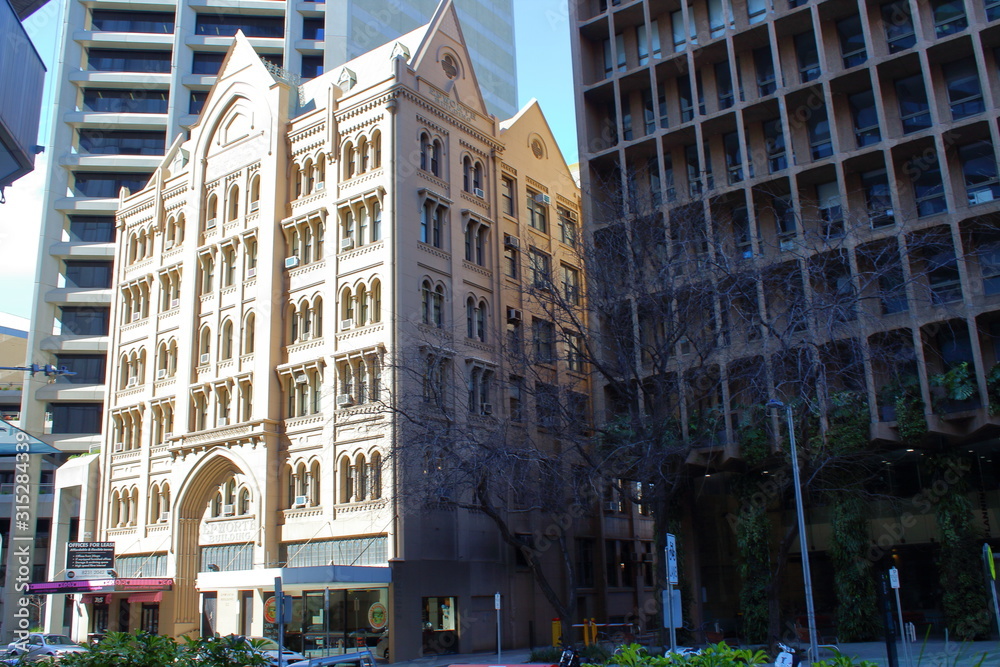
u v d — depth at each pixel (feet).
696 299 101.65
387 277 131.64
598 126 141.79
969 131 106.73
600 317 108.68
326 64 234.38
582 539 156.46
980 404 99.76
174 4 246.47
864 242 104.83
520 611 140.46
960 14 113.50
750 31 124.88
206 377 154.20
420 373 116.16
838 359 100.07
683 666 31.83
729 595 128.67
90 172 236.63
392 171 135.13
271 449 139.44
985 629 97.25
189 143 177.06
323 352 138.41
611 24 138.51
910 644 92.07
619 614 158.71
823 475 108.58
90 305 227.20
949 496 102.63
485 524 137.80
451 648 127.44
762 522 113.39
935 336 108.27
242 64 162.61
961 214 104.27
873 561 116.26
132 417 170.60
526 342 122.62
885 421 104.68
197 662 36.81
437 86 148.15
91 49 244.42
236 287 152.46
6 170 50.78
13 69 47.39
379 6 248.52
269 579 120.98
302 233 147.43
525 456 105.81
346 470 131.75
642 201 119.75
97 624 160.86
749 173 119.85
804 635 104.99
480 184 154.20
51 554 181.27
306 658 92.43
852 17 122.31
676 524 121.90
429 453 107.34
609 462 108.78
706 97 132.36
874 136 118.01
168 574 148.56
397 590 119.65
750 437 109.29
